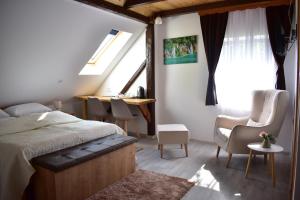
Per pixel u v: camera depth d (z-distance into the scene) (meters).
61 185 2.19
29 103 4.26
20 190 2.22
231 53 4.04
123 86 5.29
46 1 3.06
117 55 5.08
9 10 2.88
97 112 4.91
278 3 3.55
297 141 1.83
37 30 3.34
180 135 3.63
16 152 2.26
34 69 3.91
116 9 3.85
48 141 2.48
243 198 2.46
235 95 4.07
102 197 2.48
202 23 4.22
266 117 3.30
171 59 4.75
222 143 3.39
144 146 4.31
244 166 3.30
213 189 2.65
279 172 3.07
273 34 3.62
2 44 3.20
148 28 4.73
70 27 3.66
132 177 2.96
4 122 3.16
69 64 4.33
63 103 5.20
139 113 5.06
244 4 3.81
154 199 2.44
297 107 2.11
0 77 3.63
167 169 3.22
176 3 4.16
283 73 3.59
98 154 2.52
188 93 4.63
